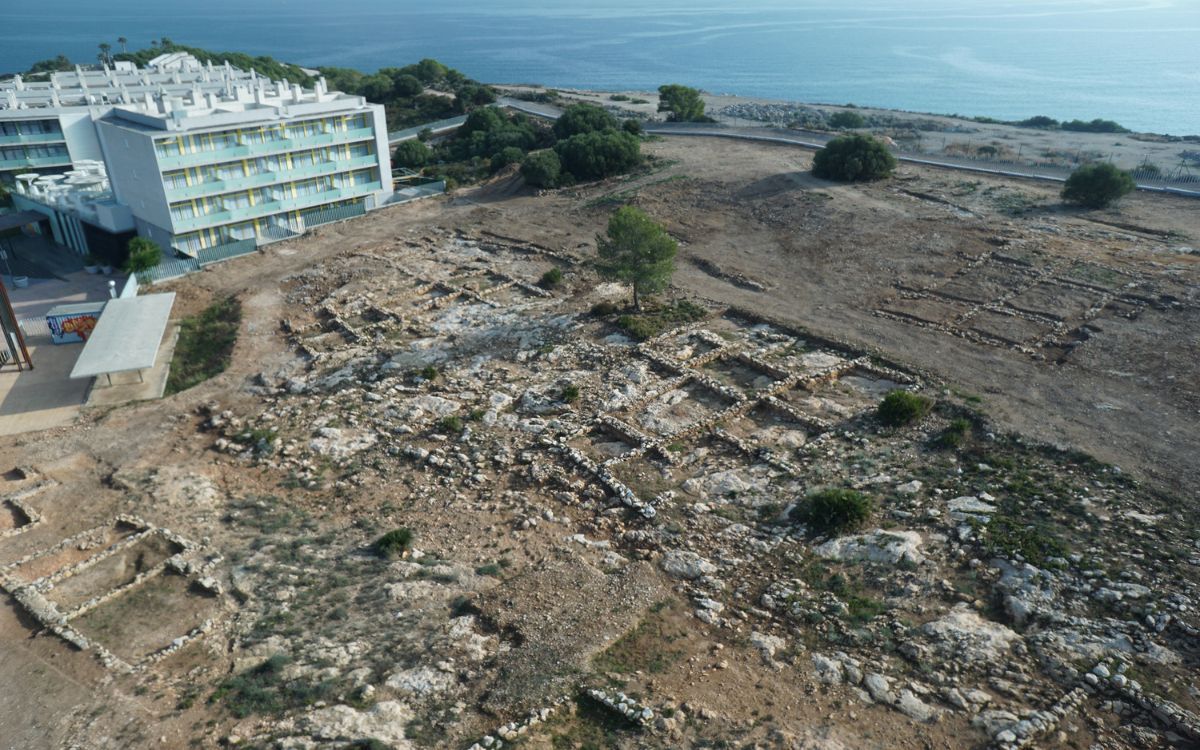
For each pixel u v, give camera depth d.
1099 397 42.88
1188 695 23.23
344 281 69.12
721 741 22.66
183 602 31.09
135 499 39.12
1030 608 27.02
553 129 116.69
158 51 184.00
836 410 44.06
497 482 39.38
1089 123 131.38
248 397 51.00
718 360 51.19
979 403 42.94
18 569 33.59
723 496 36.75
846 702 24.00
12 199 92.69
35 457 44.44
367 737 22.59
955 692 23.92
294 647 27.48
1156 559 29.02
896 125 138.75
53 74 120.19
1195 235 64.38
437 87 170.50
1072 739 22.23
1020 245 64.81
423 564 32.53
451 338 57.28
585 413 45.00
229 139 79.62
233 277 72.31
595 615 28.25
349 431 45.47
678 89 127.31
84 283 78.19
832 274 63.59
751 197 83.00
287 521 36.91
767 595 29.23
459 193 95.50
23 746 23.66
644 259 56.53
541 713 23.56
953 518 32.50
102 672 27.00
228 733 23.42
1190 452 37.06
